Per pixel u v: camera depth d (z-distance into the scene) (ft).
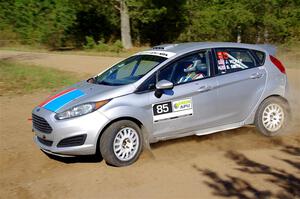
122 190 18.51
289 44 93.91
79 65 64.23
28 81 47.34
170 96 22.20
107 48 96.58
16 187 19.20
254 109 24.89
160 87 21.53
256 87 24.73
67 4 103.09
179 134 22.85
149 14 95.66
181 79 22.86
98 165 21.53
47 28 102.42
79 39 108.37
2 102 37.04
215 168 20.71
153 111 21.77
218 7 100.73
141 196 17.84
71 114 20.56
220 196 17.57
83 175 20.31
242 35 98.12
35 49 100.07
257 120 25.03
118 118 20.88
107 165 21.48
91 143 20.47
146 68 22.90
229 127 24.39
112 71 24.79
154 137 22.12
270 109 25.20
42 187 19.11
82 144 20.47
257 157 22.11
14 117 31.76
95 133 20.42
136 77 22.53
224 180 19.21
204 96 23.13
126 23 99.35
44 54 84.99
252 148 23.56
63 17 102.58
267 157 22.09
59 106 21.29
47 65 63.62
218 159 21.94
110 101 20.94
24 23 106.93
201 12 103.86
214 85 23.43
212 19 98.73
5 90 42.24
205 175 19.86
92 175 20.26
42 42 103.60
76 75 52.54
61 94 22.71
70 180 19.79
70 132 20.38
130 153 21.29
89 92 21.86
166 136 22.47
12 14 108.58
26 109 34.40
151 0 94.38
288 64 65.82
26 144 25.14
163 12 96.22
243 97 24.38
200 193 17.92
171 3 103.24
